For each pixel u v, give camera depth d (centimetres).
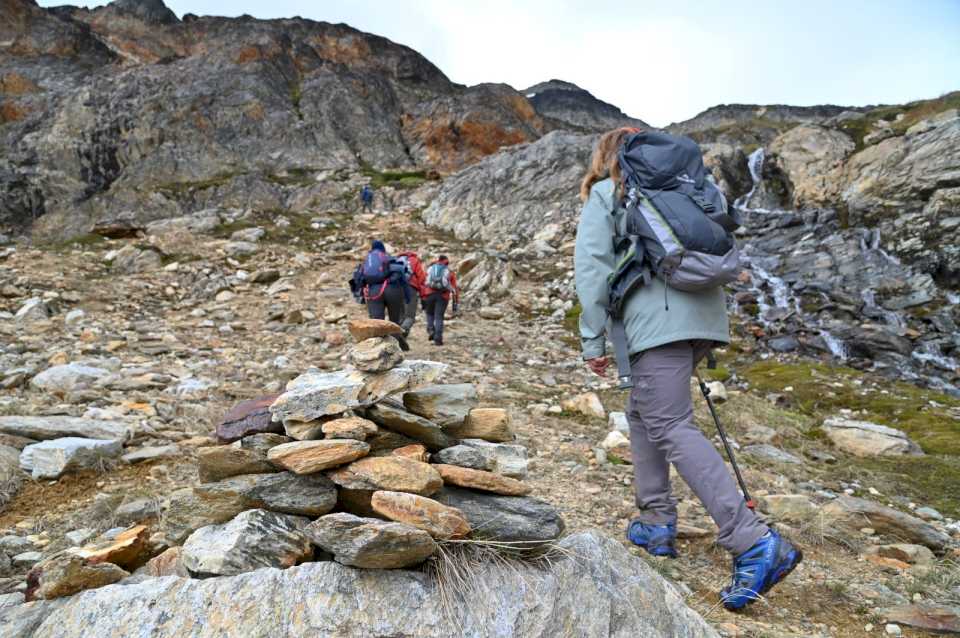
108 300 1138
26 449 390
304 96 3588
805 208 1606
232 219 1972
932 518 453
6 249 1449
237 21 5075
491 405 636
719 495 263
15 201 2781
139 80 3362
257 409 262
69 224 2667
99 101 3203
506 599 202
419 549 197
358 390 243
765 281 1307
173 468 409
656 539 315
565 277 1435
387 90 4016
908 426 694
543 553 222
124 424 474
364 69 4166
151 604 192
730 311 1187
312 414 242
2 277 1188
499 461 260
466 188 2150
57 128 3056
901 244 1294
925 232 1293
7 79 3694
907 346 975
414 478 222
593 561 224
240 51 3897
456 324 1115
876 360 958
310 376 272
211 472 233
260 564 203
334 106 3559
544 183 2083
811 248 1398
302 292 1282
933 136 1517
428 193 2378
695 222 254
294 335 958
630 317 271
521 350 949
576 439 541
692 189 263
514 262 1593
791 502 407
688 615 231
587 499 404
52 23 4384
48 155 2948
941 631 269
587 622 207
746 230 1591
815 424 681
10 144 3017
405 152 3512
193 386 608
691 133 3903
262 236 1788
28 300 1047
